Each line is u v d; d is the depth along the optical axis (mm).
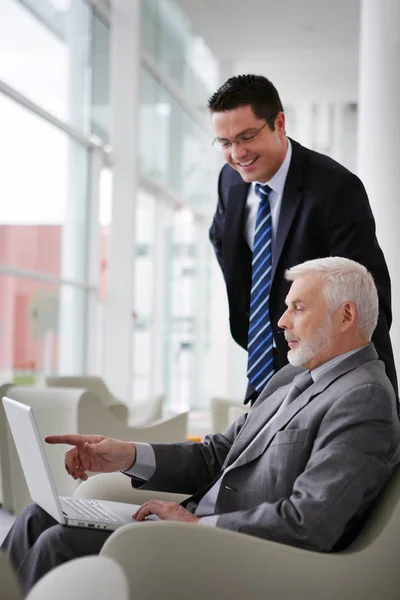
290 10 10211
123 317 9508
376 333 2729
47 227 8336
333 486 1894
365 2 6156
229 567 1763
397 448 2016
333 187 2998
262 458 2156
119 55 9570
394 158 5922
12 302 7691
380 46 6008
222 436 2594
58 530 2129
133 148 9539
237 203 3254
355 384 2049
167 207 11648
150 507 2176
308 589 1809
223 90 2922
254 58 11711
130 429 5117
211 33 11008
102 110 9555
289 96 13102
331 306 2148
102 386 6934
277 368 3043
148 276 11031
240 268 3289
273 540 1879
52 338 8477
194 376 11734
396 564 1955
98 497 2715
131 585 1729
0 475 5094
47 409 4766
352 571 1860
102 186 9602
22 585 2121
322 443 1988
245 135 2906
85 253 9242
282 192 3047
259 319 3078
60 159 8594
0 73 7375
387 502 1968
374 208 5934
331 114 13586
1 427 5008
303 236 3006
